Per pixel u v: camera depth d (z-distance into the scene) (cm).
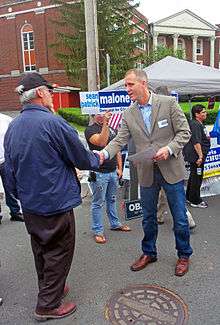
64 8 2544
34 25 3241
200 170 585
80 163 291
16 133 282
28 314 308
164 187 358
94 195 453
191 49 5112
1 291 345
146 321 292
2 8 3353
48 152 275
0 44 3412
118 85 668
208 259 398
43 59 3247
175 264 386
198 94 815
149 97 347
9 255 425
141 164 359
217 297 323
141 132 349
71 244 302
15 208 545
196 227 499
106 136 409
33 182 279
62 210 285
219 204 615
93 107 514
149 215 372
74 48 2464
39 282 310
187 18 4897
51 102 297
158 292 333
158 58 3114
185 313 301
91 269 382
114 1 2411
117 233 484
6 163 294
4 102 3462
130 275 367
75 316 302
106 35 2395
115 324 290
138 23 2794
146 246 385
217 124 712
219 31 5350
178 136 340
